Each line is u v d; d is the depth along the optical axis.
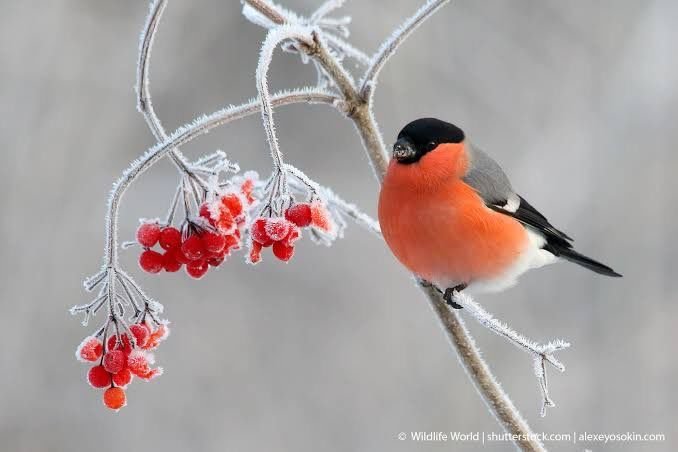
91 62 13.25
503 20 14.23
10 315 11.84
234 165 4.91
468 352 6.18
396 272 13.98
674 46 14.37
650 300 13.25
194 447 12.30
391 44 5.87
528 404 12.57
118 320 4.81
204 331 13.27
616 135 14.16
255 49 14.84
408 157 6.74
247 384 12.92
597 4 14.48
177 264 4.96
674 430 12.34
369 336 13.36
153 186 14.30
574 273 13.47
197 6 14.46
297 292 13.82
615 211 13.77
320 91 5.84
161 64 14.35
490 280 7.11
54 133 12.70
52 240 12.39
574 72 14.37
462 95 13.95
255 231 4.68
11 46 12.66
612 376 12.77
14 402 11.66
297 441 12.42
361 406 12.70
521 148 13.98
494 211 7.01
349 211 6.86
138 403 12.46
